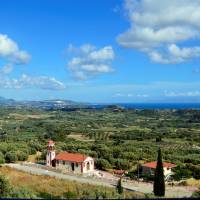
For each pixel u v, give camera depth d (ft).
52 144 404.57
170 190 284.00
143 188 291.38
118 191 226.58
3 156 401.08
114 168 399.85
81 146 521.24
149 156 459.32
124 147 528.63
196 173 364.17
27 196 161.99
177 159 447.01
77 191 208.44
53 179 278.05
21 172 307.99
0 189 180.65
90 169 382.01
